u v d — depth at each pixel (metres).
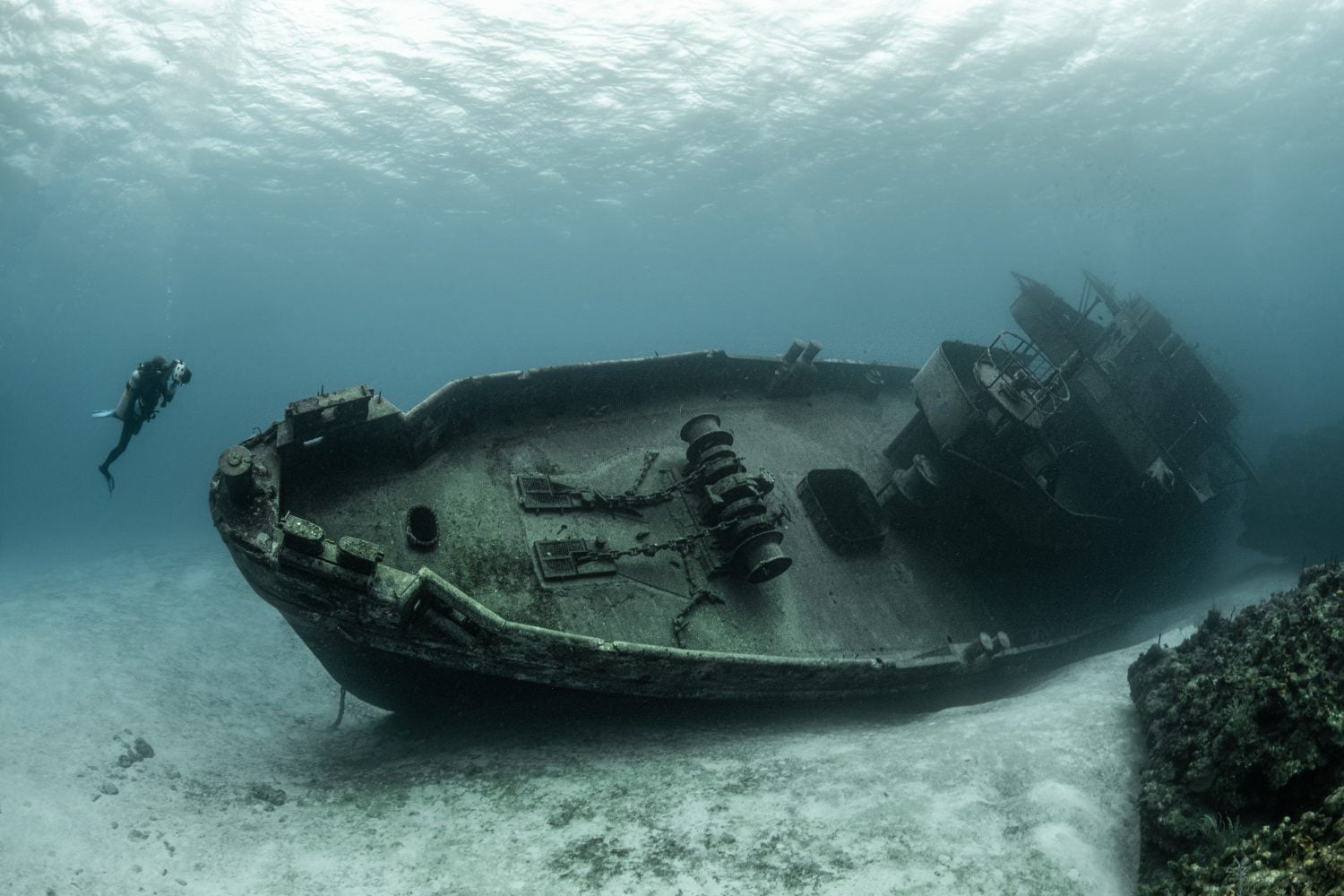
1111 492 12.16
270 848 5.35
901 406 12.28
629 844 5.30
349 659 6.64
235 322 102.38
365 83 34.84
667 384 9.66
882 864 4.98
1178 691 6.05
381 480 7.15
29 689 7.69
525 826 5.56
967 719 7.14
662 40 32.88
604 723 7.32
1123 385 11.30
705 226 64.06
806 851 5.14
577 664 6.27
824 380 11.48
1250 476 12.70
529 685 6.80
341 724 8.84
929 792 5.75
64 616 10.61
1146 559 11.93
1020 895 4.70
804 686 7.32
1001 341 10.59
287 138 39.72
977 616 9.54
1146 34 32.69
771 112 39.56
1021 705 7.38
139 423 6.82
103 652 9.20
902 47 33.34
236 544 5.68
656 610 7.28
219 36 30.14
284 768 7.04
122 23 28.72
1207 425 11.89
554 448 8.31
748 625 7.63
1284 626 5.46
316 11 29.45
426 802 5.98
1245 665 5.52
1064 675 8.75
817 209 58.62
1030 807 5.47
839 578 8.77
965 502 9.71
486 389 7.99
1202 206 71.44
